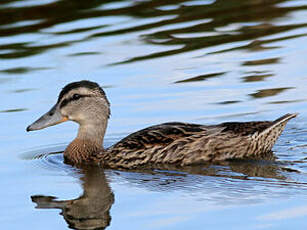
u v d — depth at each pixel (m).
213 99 18.25
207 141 15.30
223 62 20.61
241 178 13.97
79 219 12.20
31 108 17.94
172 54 21.28
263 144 15.23
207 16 24.23
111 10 24.83
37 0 25.53
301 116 17.25
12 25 23.77
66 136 17.12
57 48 21.86
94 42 22.20
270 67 20.08
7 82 19.66
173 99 18.30
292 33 22.52
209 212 12.20
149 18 24.03
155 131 15.55
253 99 18.14
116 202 12.95
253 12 24.55
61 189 13.84
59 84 19.27
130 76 19.75
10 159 15.55
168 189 13.55
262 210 12.18
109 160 15.52
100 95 16.06
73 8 25.08
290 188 13.23
